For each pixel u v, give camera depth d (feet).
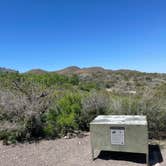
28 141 16.31
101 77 139.95
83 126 18.93
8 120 17.26
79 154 14.10
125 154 13.91
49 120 18.43
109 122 12.89
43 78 47.37
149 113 17.19
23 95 17.84
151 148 14.94
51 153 14.30
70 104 19.70
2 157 13.73
